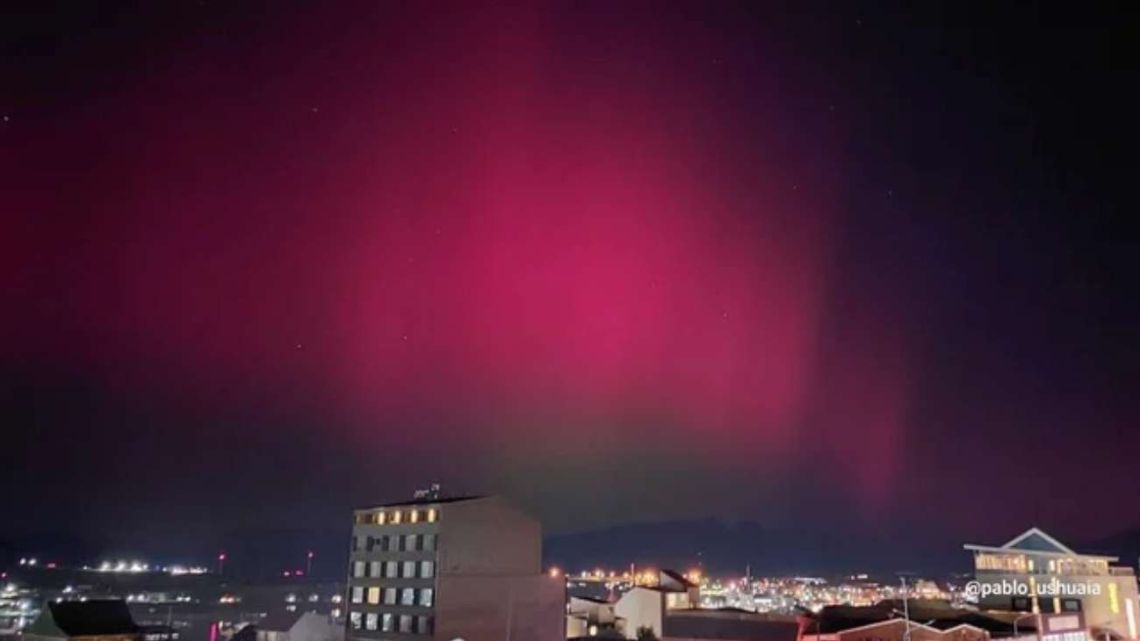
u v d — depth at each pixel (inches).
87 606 4633.4
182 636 5797.2
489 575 3777.1
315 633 4803.2
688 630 4202.8
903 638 3526.1
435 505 3769.7
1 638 4795.8
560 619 3917.3
